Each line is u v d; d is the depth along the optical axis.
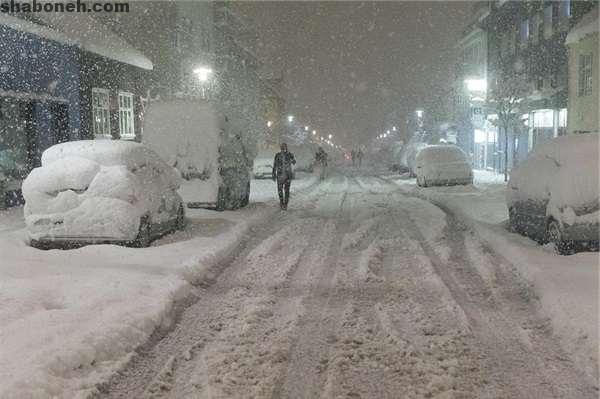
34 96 18.84
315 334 6.45
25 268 8.84
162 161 12.48
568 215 9.81
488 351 5.92
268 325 6.77
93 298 7.24
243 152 19.12
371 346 6.04
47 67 20.00
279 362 5.64
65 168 10.67
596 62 25.77
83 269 8.87
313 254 10.92
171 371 5.47
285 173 18.45
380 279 8.84
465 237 12.95
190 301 7.83
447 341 6.14
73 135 21.55
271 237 12.63
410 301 7.70
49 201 10.53
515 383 5.14
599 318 6.36
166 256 9.84
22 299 7.13
